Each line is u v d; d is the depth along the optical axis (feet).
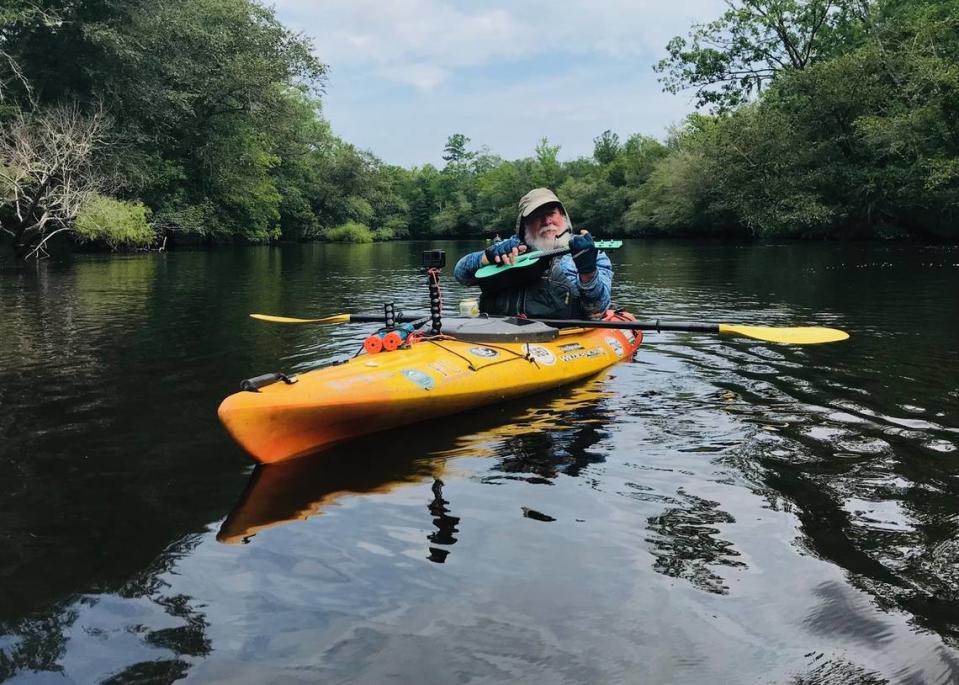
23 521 8.89
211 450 11.50
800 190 79.41
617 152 209.67
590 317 17.49
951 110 62.28
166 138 87.10
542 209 17.53
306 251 98.07
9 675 5.97
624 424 12.61
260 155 107.86
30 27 67.82
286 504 9.36
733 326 15.83
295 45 94.38
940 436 11.57
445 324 16.05
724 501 9.23
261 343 20.86
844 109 75.77
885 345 19.27
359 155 172.65
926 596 6.94
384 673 5.91
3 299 33.45
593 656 6.11
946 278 39.01
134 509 9.23
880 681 5.77
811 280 40.11
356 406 11.55
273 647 6.29
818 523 8.55
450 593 7.11
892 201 77.05
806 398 14.02
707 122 150.10
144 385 15.81
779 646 6.23
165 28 74.59
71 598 7.13
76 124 67.10
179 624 6.66
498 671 5.92
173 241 103.55
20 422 13.05
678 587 7.19
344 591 7.20
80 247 79.61
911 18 72.33
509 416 13.26
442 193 249.75
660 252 77.15
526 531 8.47
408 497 9.55
